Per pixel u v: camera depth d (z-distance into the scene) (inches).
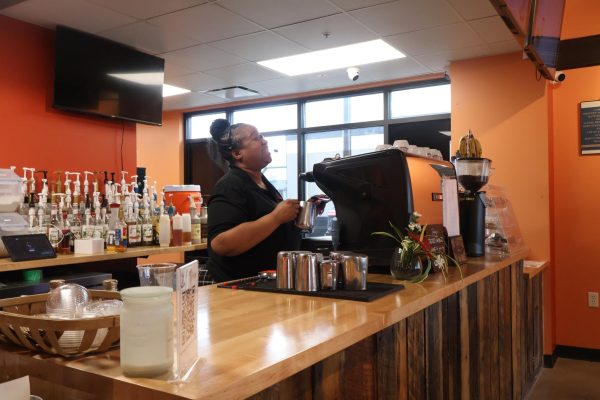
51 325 34.0
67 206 145.1
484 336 92.5
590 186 169.6
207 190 300.0
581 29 169.9
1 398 31.1
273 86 244.2
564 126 173.9
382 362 55.9
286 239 83.3
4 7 147.9
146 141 312.5
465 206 105.7
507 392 109.8
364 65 207.9
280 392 42.2
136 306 31.2
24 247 119.2
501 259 98.8
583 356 169.8
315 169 82.9
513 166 176.1
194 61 202.5
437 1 143.9
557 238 174.4
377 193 77.6
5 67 155.5
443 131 228.5
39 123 163.6
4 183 123.6
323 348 37.9
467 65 191.0
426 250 69.7
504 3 79.9
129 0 143.4
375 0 144.0
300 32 169.9
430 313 67.0
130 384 30.0
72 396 33.3
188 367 31.8
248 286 62.5
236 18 157.8
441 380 70.2
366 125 245.0
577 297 170.9
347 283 59.5
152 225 157.2
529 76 175.3
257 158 84.8
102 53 173.3
